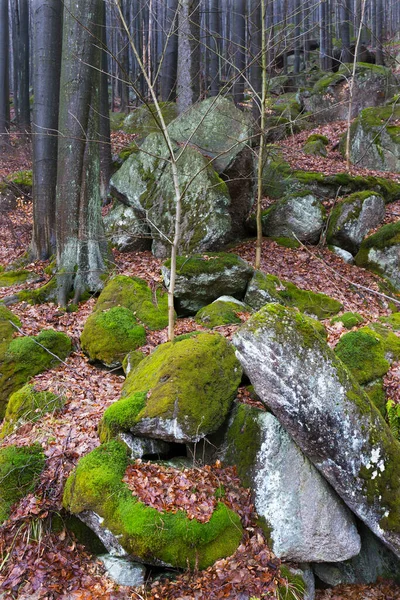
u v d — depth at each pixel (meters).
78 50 8.48
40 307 8.06
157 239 9.85
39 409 5.42
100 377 6.35
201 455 4.50
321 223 11.42
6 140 17.91
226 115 10.77
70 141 8.64
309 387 3.79
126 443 4.30
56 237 8.91
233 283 8.12
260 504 4.07
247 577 3.64
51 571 3.78
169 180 9.88
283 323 3.87
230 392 4.57
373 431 3.95
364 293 9.70
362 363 5.46
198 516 3.79
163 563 3.66
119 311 7.04
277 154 14.53
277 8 26.17
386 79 19.11
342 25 22.36
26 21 23.11
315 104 20.66
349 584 4.32
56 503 4.14
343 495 3.96
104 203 13.09
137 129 17.52
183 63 13.70
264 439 4.21
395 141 15.12
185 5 11.33
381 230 10.97
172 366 4.49
